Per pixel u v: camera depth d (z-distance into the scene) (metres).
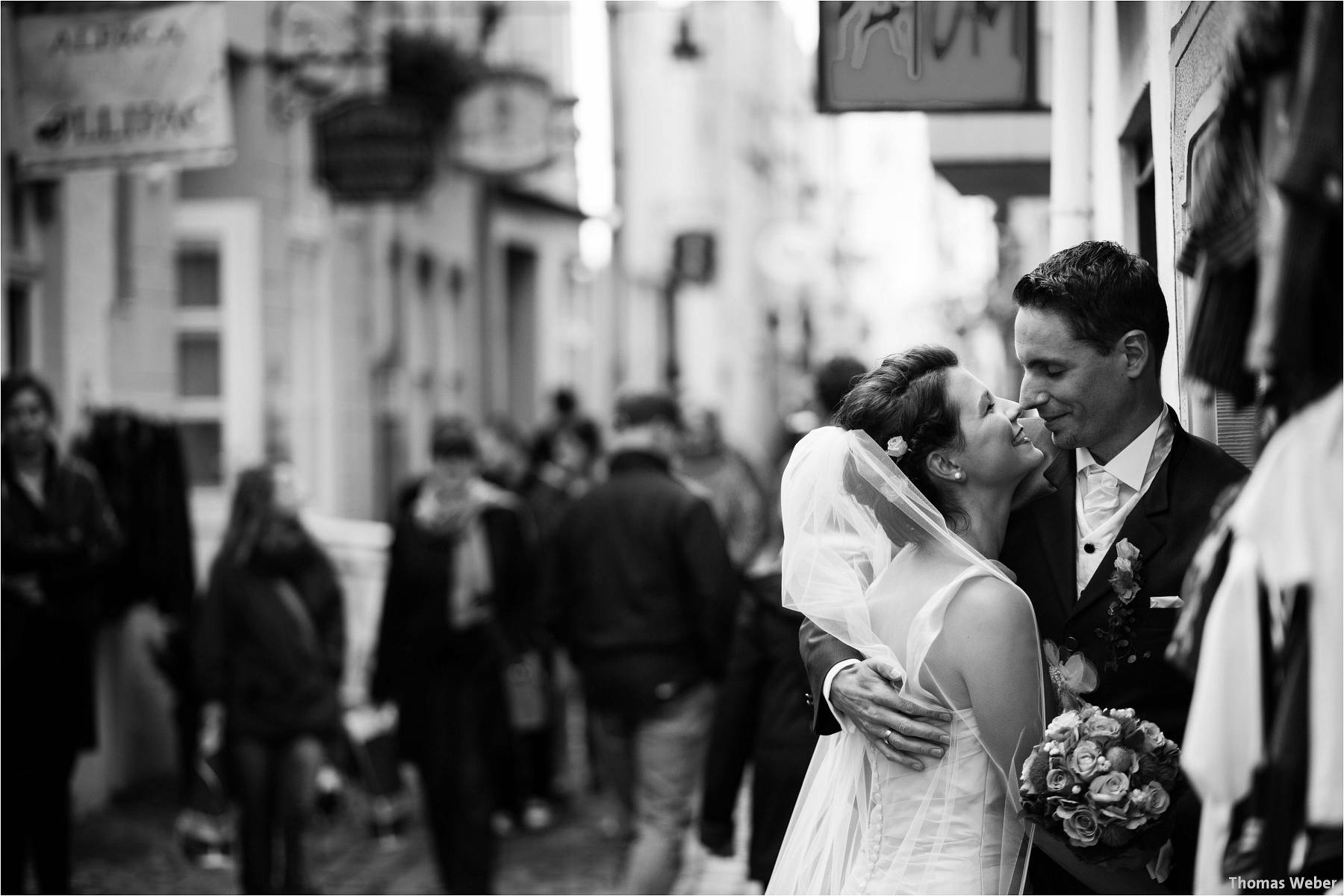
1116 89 3.98
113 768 8.93
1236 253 2.33
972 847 2.78
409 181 11.11
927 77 4.89
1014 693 2.73
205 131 6.46
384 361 14.40
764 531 9.27
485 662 7.17
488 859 7.07
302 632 6.74
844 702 2.91
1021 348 2.79
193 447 11.11
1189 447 2.78
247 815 6.71
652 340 30.95
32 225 8.27
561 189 20.20
